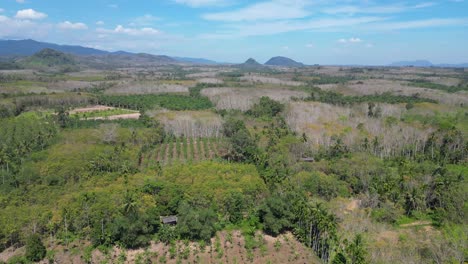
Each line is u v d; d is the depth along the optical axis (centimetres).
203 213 9181
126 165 12362
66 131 16600
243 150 14100
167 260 8369
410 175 12056
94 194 9712
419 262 7825
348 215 10156
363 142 16025
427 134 16362
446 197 10650
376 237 9212
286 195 10150
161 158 14862
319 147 15575
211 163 13000
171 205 9756
